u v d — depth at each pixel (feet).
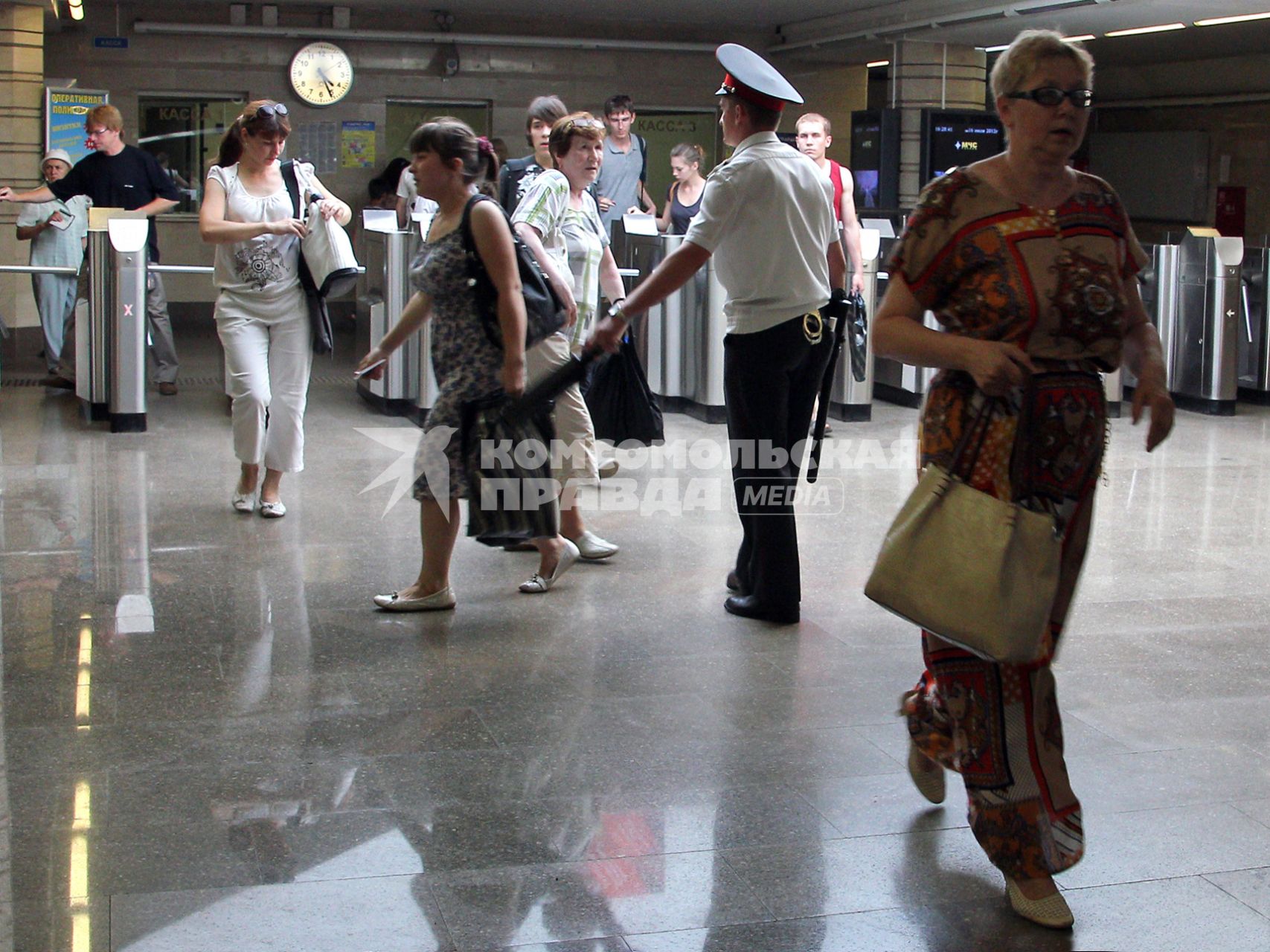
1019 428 8.48
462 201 14.26
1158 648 14.23
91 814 9.94
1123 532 19.36
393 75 51.29
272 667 13.30
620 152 32.12
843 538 18.86
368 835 9.70
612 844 9.62
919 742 9.71
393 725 11.85
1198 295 30.94
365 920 8.49
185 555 17.37
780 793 10.53
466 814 10.06
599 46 51.57
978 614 8.25
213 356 39.11
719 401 28.45
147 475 22.11
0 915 8.46
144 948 8.09
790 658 13.82
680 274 13.23
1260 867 9.38
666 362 30.09
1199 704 12.58
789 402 14.65
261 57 49.90
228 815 9.98
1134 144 68.74
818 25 49.55
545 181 17.21
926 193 8.79
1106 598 16.10
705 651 14.03
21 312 42.75
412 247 27.81
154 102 49.60
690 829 9.88
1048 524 8.27
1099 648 14.23
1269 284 32.30
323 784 10.57
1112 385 30.71
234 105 50.39
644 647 14.12
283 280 18.97
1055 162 8.48
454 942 8.26
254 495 19.79
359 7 49.65
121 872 9.07
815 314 14.16
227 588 15.94
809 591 16.30
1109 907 8.84
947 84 45.24
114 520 19.11
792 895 8.93
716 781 10.75
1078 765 11.11
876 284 32.07
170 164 50.16
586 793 10.49
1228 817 10.17
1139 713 12.34
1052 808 8.72
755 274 13.91
